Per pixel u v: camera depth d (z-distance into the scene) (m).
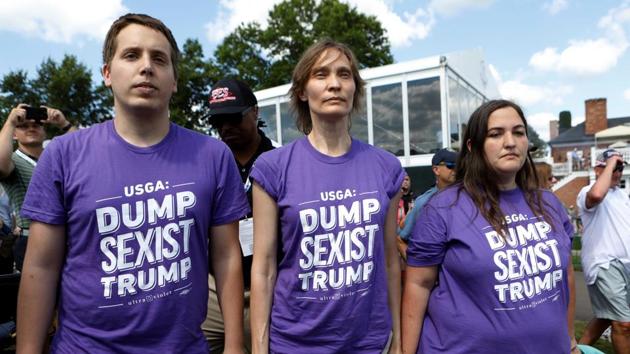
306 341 1.61
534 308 1.68
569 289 1.94
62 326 1.41
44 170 1.38
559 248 1.79
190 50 24.19
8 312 2.34
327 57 1.70
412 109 6.19
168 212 1.42
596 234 3.41
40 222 1.37
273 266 1.70
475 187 1.85
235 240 1.63
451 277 1.80
